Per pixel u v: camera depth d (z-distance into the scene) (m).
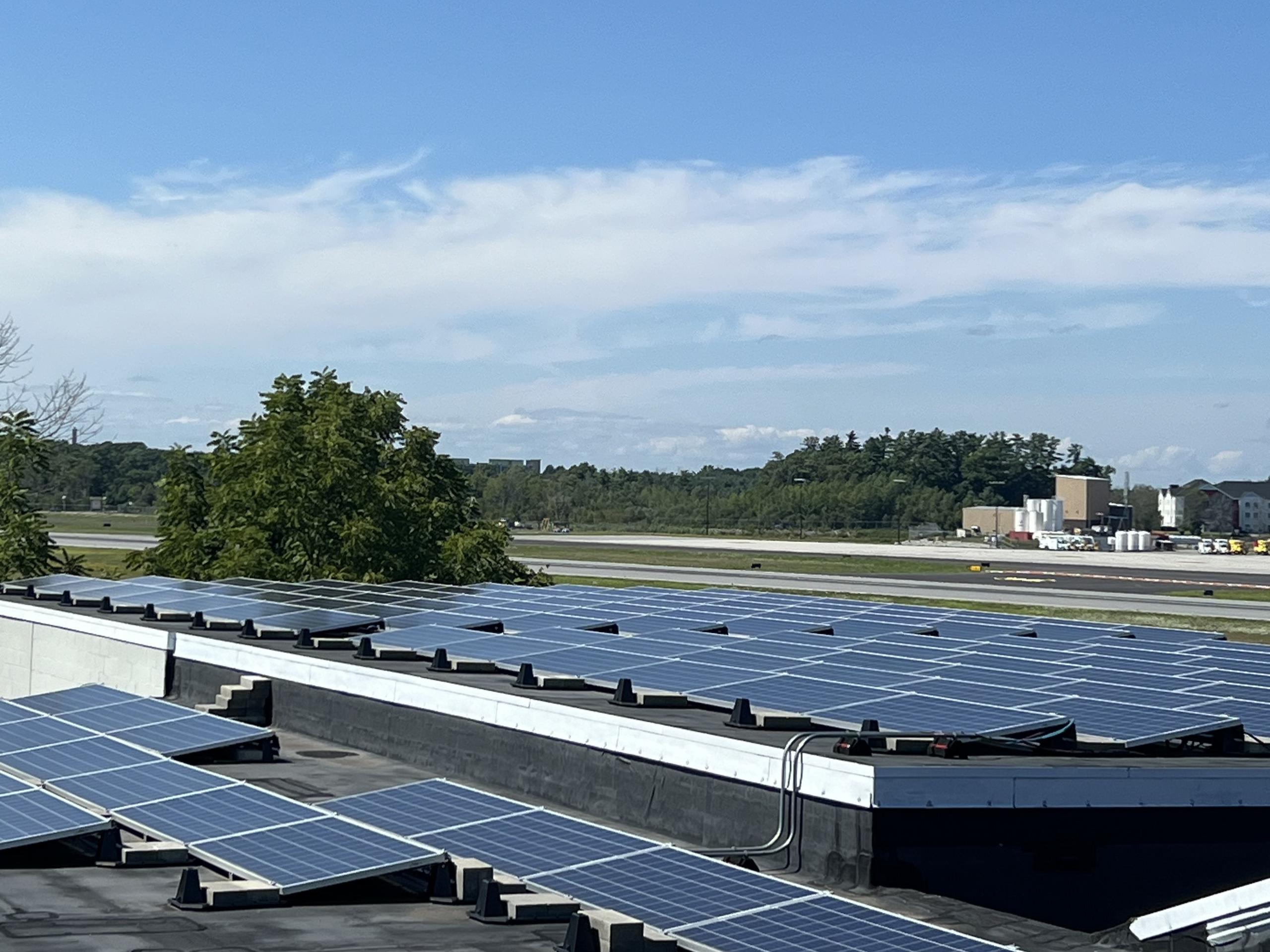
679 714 21.81
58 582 45.62
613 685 24.05
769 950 11.91
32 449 64.19
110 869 14.84
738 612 37.62
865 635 33.31
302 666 27.64
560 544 175.88
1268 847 18.50
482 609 36.78
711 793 19.12
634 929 11.98
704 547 175.12
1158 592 104.81
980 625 36.03
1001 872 17.41
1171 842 18.14
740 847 18.34
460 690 23.70
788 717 20.06
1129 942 14.05
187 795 17.23
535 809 16.73
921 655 27.28
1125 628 36.44
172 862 15.05
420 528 65.50
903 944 12.05
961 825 17.25
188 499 67.12
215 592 42.97
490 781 22.86
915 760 17.92
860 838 17.06
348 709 26.22
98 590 42.31
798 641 29.70
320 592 42.91
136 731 23.52
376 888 14.34
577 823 16.09
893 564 142.38
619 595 42.66
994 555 172.62
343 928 12.96
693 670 24.56
